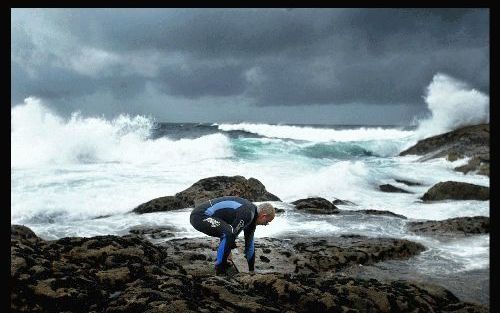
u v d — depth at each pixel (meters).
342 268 6.57
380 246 7.24
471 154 19.91
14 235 7.08
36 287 4.18
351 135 38.94
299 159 19.92
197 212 5.36
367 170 16.48
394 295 4.67
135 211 10.59
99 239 5.94
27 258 4.60
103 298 4.34
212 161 18.59
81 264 5.29
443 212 11.80
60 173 15.01
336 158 24.14
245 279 4.73
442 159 20.47
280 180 14.99
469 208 12.14
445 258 7.27
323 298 4.37
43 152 18.27
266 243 7.31
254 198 11.74
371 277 6.26
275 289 4.50
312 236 8.08
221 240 5.17
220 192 11.44
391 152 27.23
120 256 5.62
